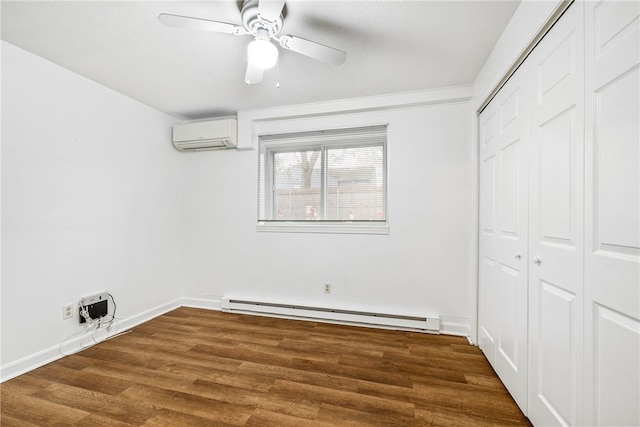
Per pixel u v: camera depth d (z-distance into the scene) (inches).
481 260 86.9
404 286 102.7
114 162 97.3
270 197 120.7
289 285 115.1
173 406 59.6
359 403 60.6
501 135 70.5
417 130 101.8
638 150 30.9
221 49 73.3
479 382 68.4
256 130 119.7
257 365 76.4
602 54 36.2
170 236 122.0
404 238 102.7
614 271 34.2
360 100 104.0
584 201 39.3
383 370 73.9
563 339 44.3
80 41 69.5
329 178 113.6
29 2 56.0
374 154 108.8
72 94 84.1
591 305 38.1
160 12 59.4
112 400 61.4
